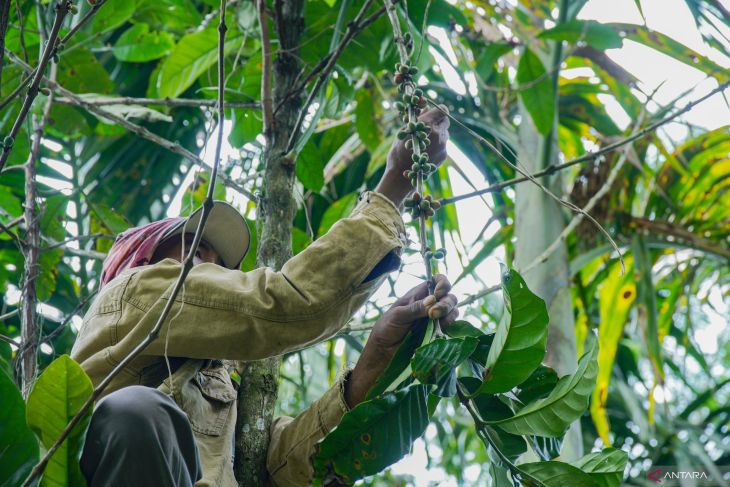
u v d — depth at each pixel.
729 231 4.10
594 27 3.23
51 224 3.01
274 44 3.00
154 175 3.85
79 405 1.48
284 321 1.85
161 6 3.52
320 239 1.92
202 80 3.46
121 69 3.96
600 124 4.07
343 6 2.58
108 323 1.91
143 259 2.11
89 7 3.31
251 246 2.78
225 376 2.07
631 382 5.27
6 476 1.43
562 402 1.65
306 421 2.11
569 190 4.25
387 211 1.95
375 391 1.75
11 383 1.43
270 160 2.46
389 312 1.87
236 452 2.08
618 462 1.69
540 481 1.67
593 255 3.84
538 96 3.37
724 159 4.07
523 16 3.59
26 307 2.33
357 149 3.90
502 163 3.98
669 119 2.25
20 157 3.41
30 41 3.27
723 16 2.96
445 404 4.75
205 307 1.86
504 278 1.59
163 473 1.53
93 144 3.80
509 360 1.63
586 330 4.14
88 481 1.54
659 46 3.69
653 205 4.11
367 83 3.50
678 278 4.61
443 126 2.02
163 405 1.60
